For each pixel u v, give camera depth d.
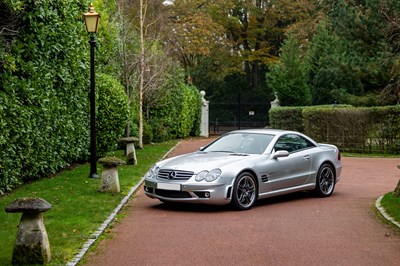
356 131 27.58
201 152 12.48
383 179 17.17
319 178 12.99
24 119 12.80
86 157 18.86
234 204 11.05
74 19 16.69
